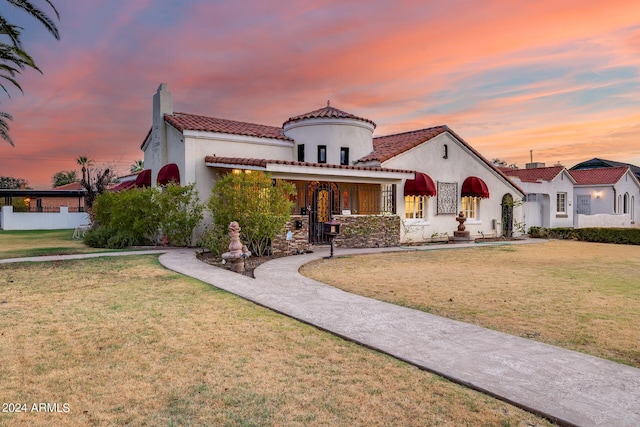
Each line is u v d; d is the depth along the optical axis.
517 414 3.44
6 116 23.98
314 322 6.15
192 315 6.51
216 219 14.73
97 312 6.65
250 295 7.98
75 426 3.24
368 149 21.91
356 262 13.91
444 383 4.06
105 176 33.94
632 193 37.28
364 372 4.33
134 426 3.24
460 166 23.88
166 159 19.80
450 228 23.39
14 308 6.90
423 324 6.10
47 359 4.64
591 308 7.47
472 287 9.45
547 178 30.48
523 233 27.45
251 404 3.60
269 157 20.12
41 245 18.45
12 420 3.32
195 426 3.24
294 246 15.89
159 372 4.29
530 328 6.18
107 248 16.89
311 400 3.68
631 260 14.95
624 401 3.62
